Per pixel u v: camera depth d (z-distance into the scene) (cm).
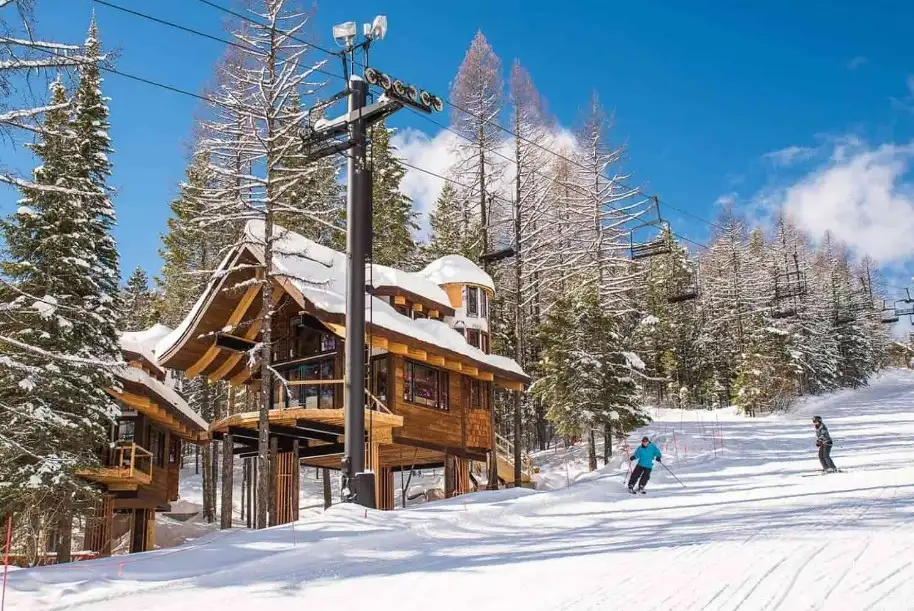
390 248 4444
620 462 3206
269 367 2250
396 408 2614
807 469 2339
